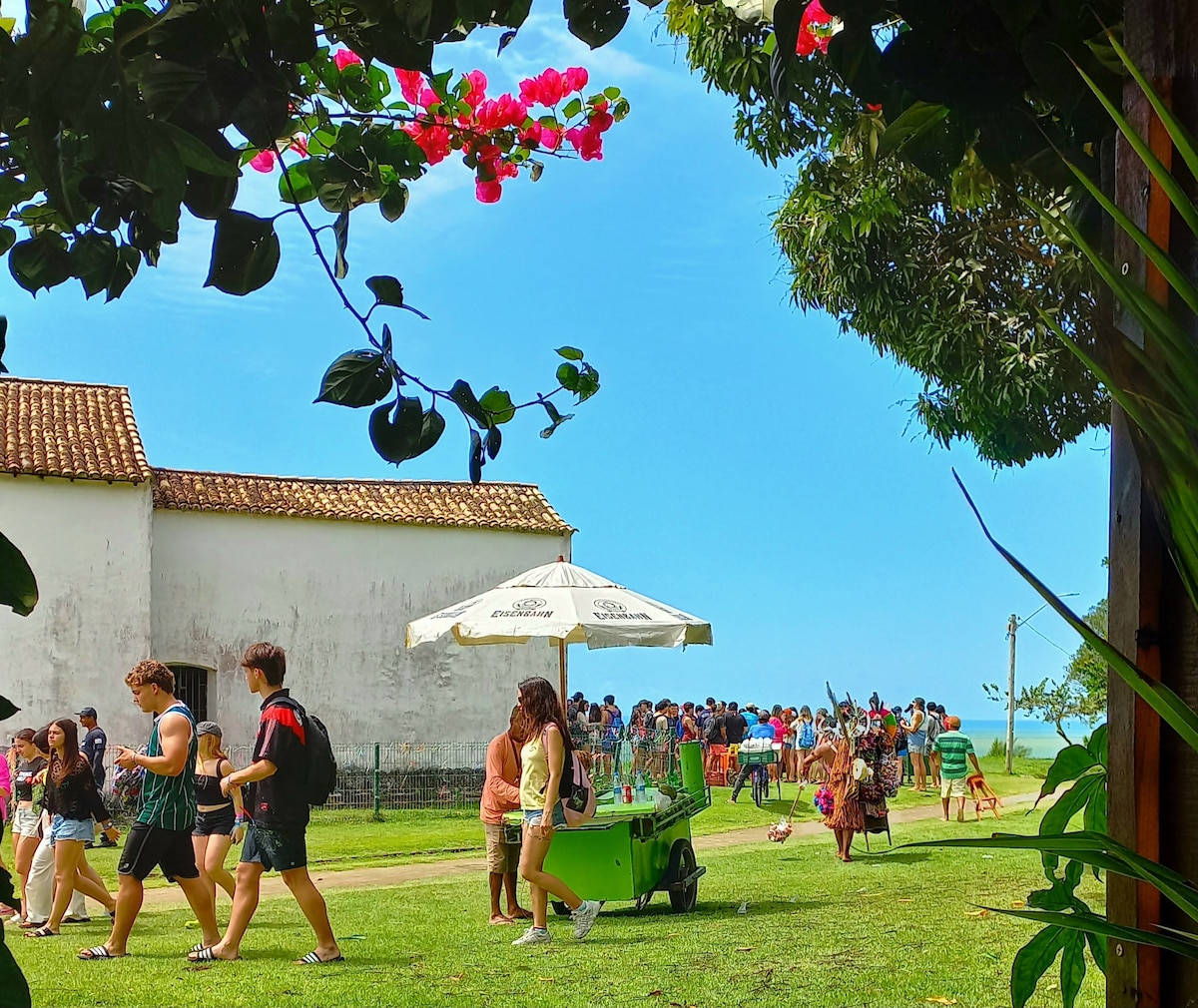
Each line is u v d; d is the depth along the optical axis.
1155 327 0.95
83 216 1.41
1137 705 1.24
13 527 21.11
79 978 7.23
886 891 10.52
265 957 8.02
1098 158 1.68
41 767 10.16
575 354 2.10
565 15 2.07
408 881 13.22
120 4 1.67
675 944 8.05
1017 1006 1.66
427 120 2.56
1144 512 1.24
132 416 24.16
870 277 10.12
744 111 8.16
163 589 23.14
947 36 1.68
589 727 19.14
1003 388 9.57
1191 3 1.23
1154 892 1.24
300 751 7.75
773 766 26.59
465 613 11.70
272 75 1.60
